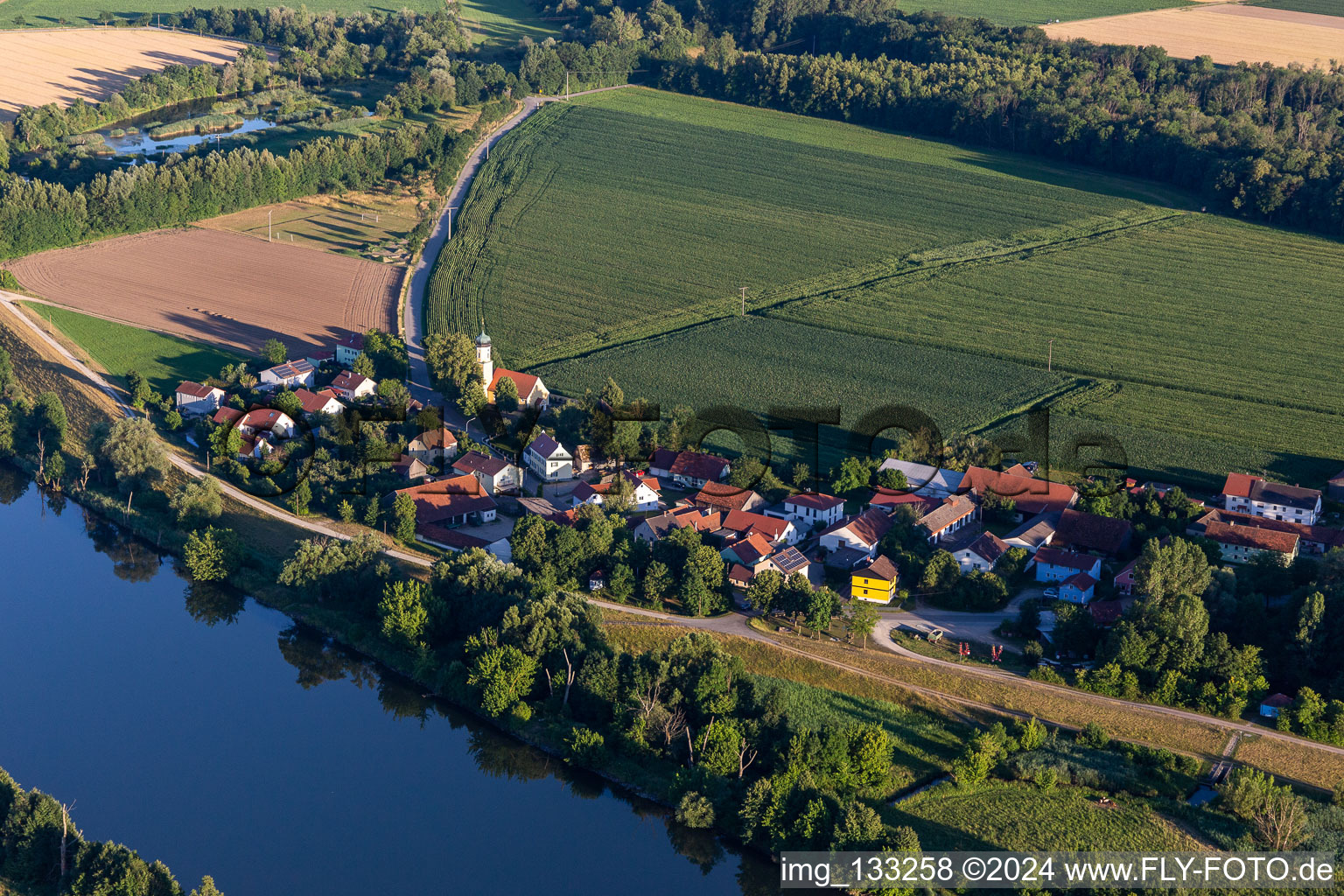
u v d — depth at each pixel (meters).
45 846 119.69
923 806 130.88
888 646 155.62
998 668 151.00
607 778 138.38
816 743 132.12
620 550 169.50
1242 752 136.62
